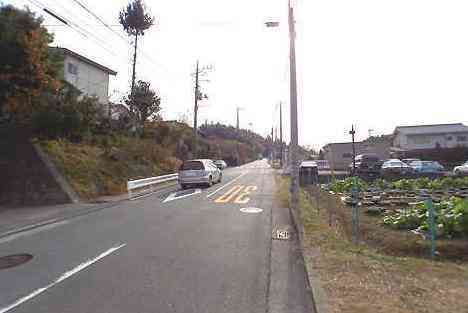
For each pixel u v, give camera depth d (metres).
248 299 5.44
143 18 32.53
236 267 6.94
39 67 16.11
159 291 5.74
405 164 37.16
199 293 5.66
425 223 9.64
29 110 17.28
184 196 18.39
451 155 49.22
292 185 13.77
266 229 10.31
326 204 15.47
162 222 11.43
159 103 33.81
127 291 5.75
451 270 6.54
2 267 7.09
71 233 10.08
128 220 11.88
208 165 24.72
